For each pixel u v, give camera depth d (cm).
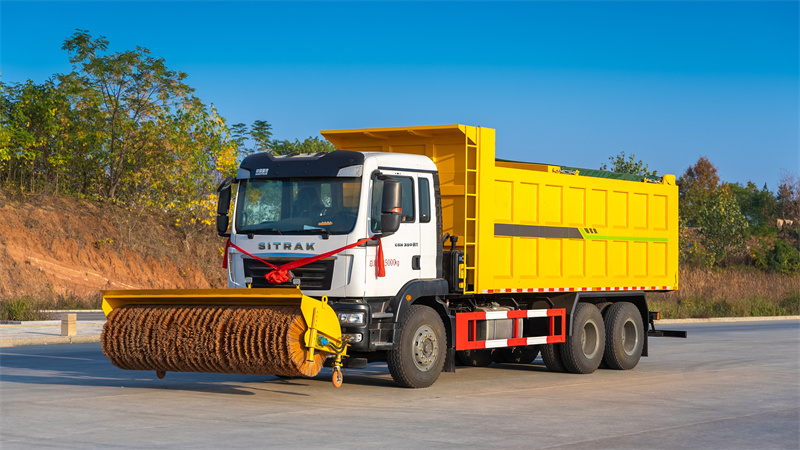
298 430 941
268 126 4616
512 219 1434
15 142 3844
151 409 1084
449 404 1152
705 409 1141
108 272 3784
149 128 4147
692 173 9125
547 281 1502
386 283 1224
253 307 1169
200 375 1464
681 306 4009
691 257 6003
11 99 3984
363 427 965
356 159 1214
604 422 1024
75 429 938
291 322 1111
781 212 9012
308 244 1209
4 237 3600
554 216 1523
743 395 1282
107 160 4175
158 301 1230
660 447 880
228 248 1272
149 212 4225
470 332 1372
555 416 1062
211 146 4281
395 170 1253
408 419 1024
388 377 1472
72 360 1694
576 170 1580
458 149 1374
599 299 1669
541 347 1583
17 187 3953
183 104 4225
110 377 1423
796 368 1684
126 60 4106
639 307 1739
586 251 1591
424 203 1295
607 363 1639
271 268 1227
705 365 1744
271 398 1191
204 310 1174
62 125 4047
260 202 1259
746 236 6994
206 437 896
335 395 1227
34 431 926
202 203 4209
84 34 4069
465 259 1348
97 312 3192
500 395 1253
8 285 3400
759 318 3950
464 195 1359
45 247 3697
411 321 1259
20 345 2052
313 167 1230
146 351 1184
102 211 4041
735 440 926
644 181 1750
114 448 838
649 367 1706
